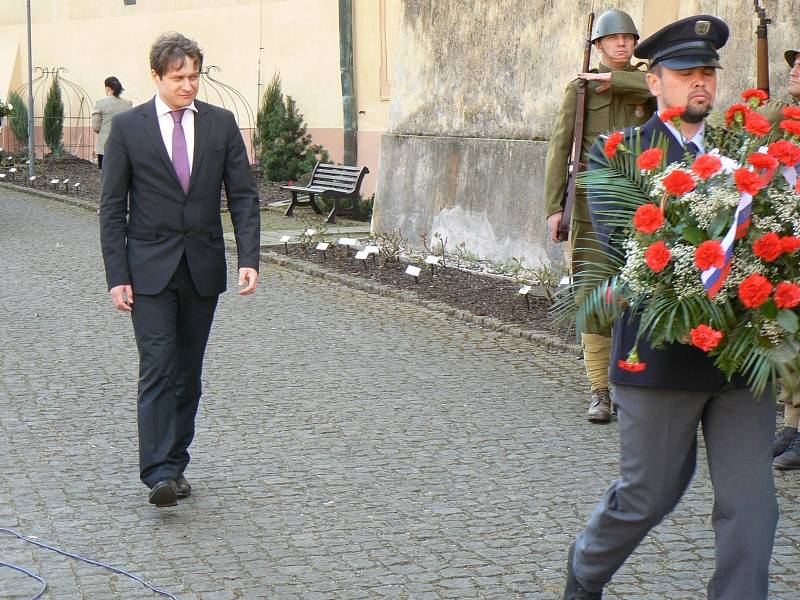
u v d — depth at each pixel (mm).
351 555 5020
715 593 3867
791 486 5816
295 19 20797
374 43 18625
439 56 13328
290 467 6207
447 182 13039
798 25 8578
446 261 12500
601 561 4035
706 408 3859
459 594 4621
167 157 5430
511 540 5180
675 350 3760
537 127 11812
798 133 3699
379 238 13961
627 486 3895
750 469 3770
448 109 13195
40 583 4727
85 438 6734
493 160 12289
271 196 19031
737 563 3779
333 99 20016
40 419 7121
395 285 11406
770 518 3777
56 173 24547
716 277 3484
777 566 4844
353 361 8578
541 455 6375
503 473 6082
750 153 3725
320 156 20109
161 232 5465
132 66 26062
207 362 8555
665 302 3629
